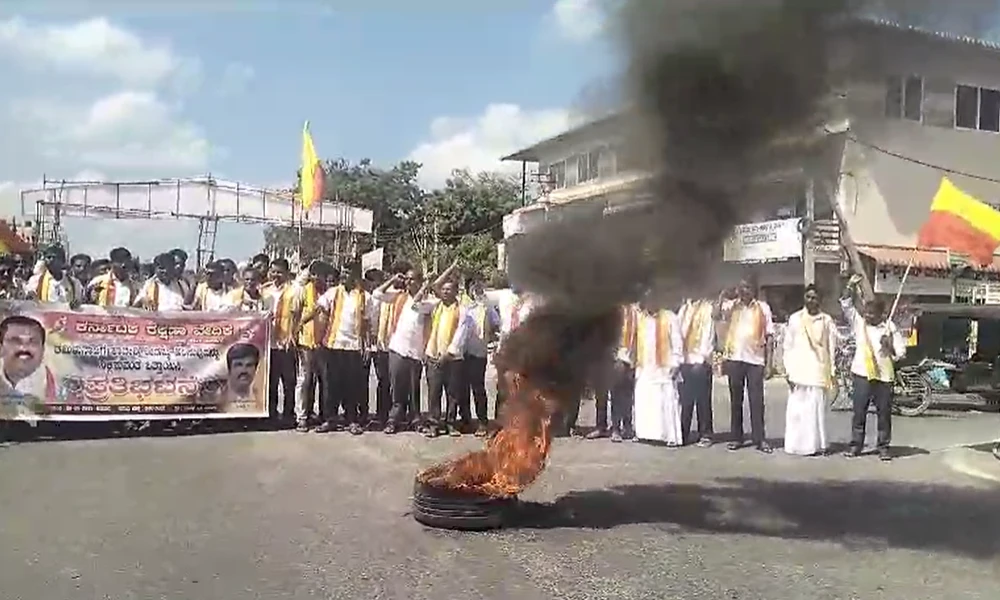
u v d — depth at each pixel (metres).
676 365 10.75
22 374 10.15
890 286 18.89
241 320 11.02
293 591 5.10
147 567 5.46
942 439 11.82
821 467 9.51
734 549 6.18
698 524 6.86
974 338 17.00
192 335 10.81
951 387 14.90
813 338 10.31
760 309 10.66
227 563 5.59
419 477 6.72
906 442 11.49
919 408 14.59
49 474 8.13
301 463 8.87
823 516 7.21
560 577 5.47
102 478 8.00
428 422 11.00
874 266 17.94
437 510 6.49
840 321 15.06
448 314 10.95
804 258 16.91
